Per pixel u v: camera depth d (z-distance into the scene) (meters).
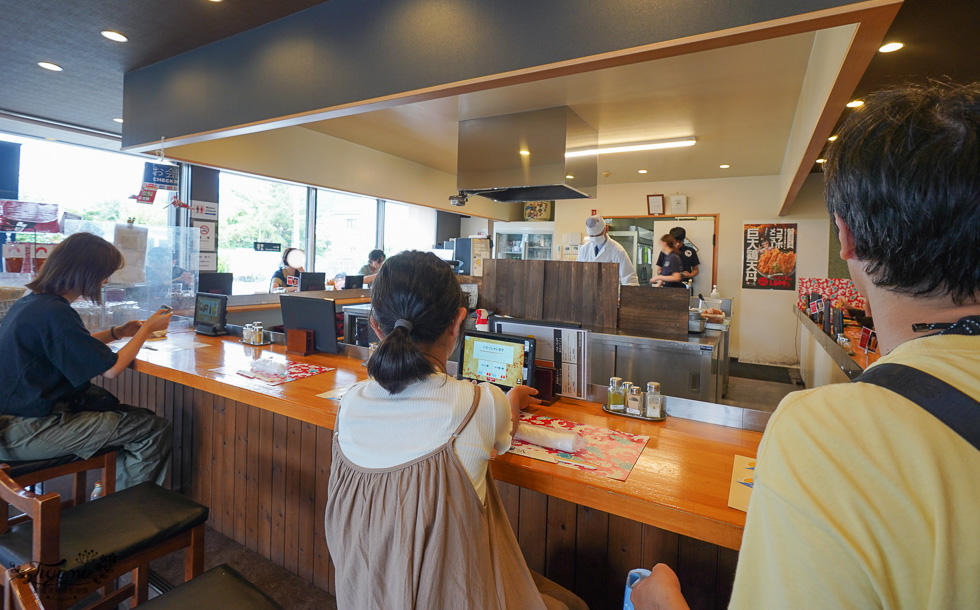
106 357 1.80
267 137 4.33
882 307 0.46
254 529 2.16
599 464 1.15
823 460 0.38
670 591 0.59
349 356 2.29
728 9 1.46
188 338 2.78
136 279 2.91
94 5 2.40
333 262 6.28
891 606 0.34
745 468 1.14
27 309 1.73
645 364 2.89
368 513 0.78
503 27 1.87
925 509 0.34
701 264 6.54
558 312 3.09
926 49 2.14
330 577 1.91
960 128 0.40
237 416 2.20
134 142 3.23
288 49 2.50
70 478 2.64
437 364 0.91
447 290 0.89
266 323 4.62
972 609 0.32
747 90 3.24
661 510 0.95
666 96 3.38
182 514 1.43
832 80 1.99
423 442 0.79
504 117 3.88
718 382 3.43
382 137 4.87
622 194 7.00
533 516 1.50
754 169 5.79
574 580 1.44
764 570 0.39
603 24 1.67
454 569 0.75
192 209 4.54
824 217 6.02
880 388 0.40
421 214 7.84
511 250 8.16
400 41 2.14
